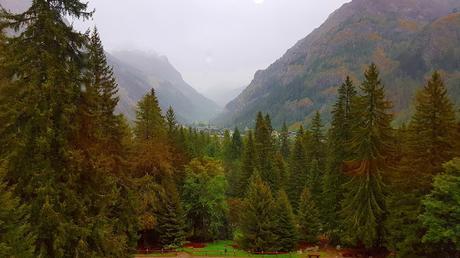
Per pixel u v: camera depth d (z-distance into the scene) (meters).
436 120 30.86
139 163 41.66
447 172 26.31
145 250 43.91
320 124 66.00
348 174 38.72
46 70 16.55
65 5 17.34
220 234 58.59
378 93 36.34
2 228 14.13
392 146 37.00
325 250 42.91
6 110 16.31
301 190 64.31
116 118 31.19
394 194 33.47
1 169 14.38
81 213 17.48
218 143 117.50
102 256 18.50
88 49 18.27
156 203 43.50
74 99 17.78
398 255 31.44
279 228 44.06
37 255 15.75
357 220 35.94
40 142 15.82
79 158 17.19
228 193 73.19
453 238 24.41
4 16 16.38
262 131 69.81
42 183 16.12
